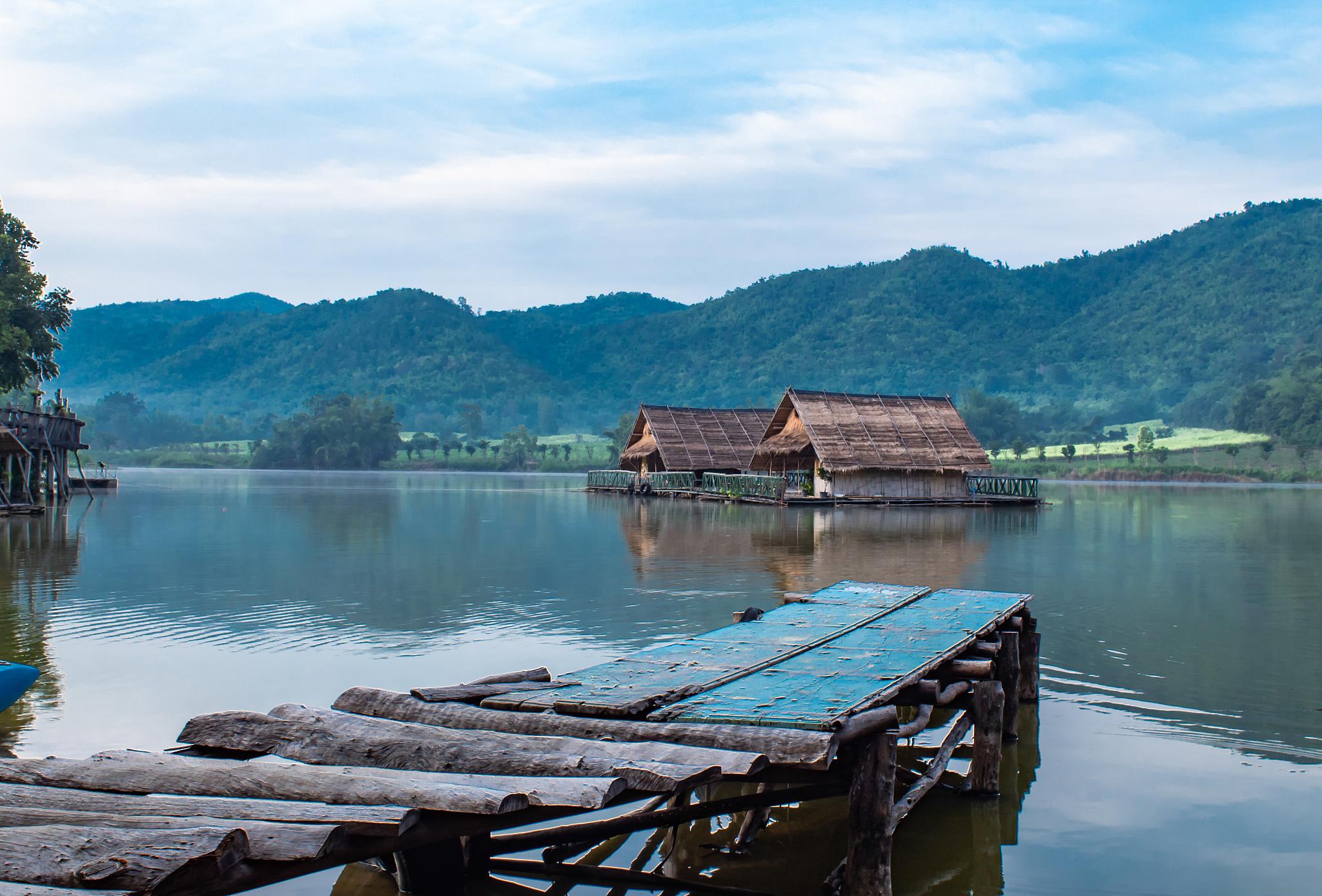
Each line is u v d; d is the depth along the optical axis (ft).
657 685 26.03
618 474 196.65
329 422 439.22
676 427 186.60
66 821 16.72
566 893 23.88
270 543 89.51
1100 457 371.35
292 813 17.34
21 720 32.94
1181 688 39.70
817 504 153.07
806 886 23.93
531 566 73.67
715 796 30.73
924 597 42.78
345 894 23.45
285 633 47.91
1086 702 37.76
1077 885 23.39
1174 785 29.45
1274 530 111.24
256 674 39.55
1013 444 402.31
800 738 20.80
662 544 90.48
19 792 18.47
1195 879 23.53
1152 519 128.57
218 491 191.01
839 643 32.27
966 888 23.18
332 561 76.28
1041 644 47.26
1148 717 35.96
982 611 38.32
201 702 35.35
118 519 114.42
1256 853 24.90
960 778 30.83
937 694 26.71
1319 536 103.30
